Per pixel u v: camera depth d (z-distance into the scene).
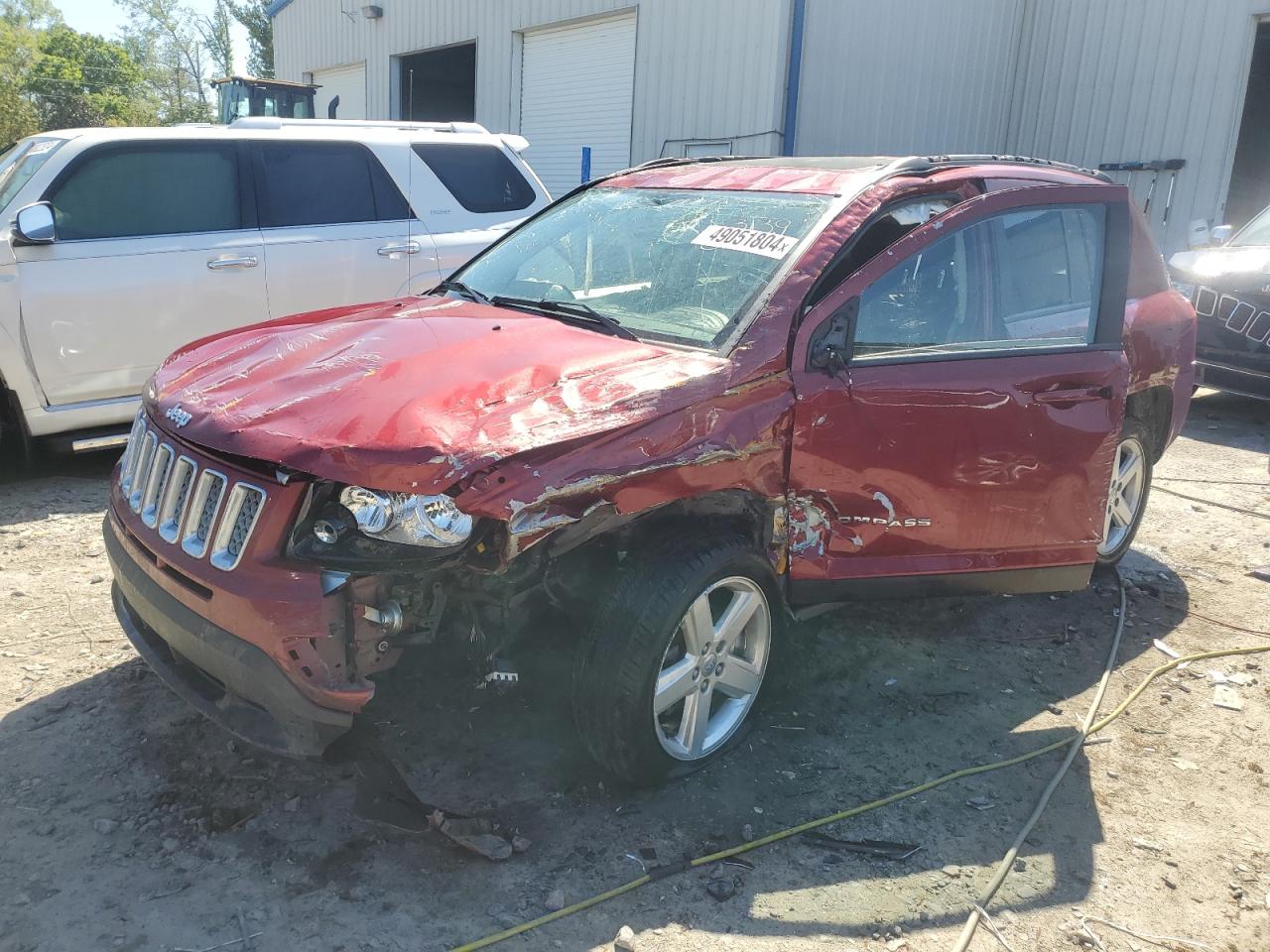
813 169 3.88
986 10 14.66
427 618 2.71
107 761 3.16
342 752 2.83
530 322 3.44
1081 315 3.87
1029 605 4.74
